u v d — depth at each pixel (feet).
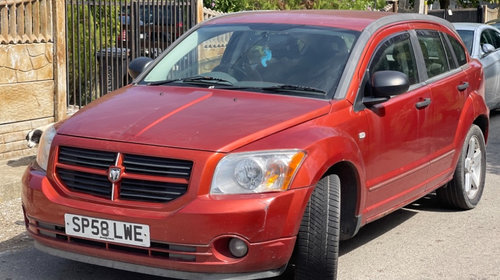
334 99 17.60
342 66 18.43
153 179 15.11
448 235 21.74
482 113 24.35
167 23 37.58
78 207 15.48
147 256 15.12
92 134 16.05
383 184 18.76
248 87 18.26
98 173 15.58
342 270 18.70
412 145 20.01
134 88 19.10
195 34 20.95
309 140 15.81
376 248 20.52
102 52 34.94
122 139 15.64
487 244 20.95
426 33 22.31
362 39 19.20
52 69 30.22
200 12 38.01
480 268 19.01
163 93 18.20
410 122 19.81
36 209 16.12
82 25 34.30
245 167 14.97
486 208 24.72
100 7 34.01
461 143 23.04
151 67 20.36
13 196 24.89
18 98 28.78
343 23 19.97
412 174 20.18
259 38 19.81
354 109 17.75
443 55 23.02
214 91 18.08
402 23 21.20
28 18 28.96
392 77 18.07
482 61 40.37
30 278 17.92
